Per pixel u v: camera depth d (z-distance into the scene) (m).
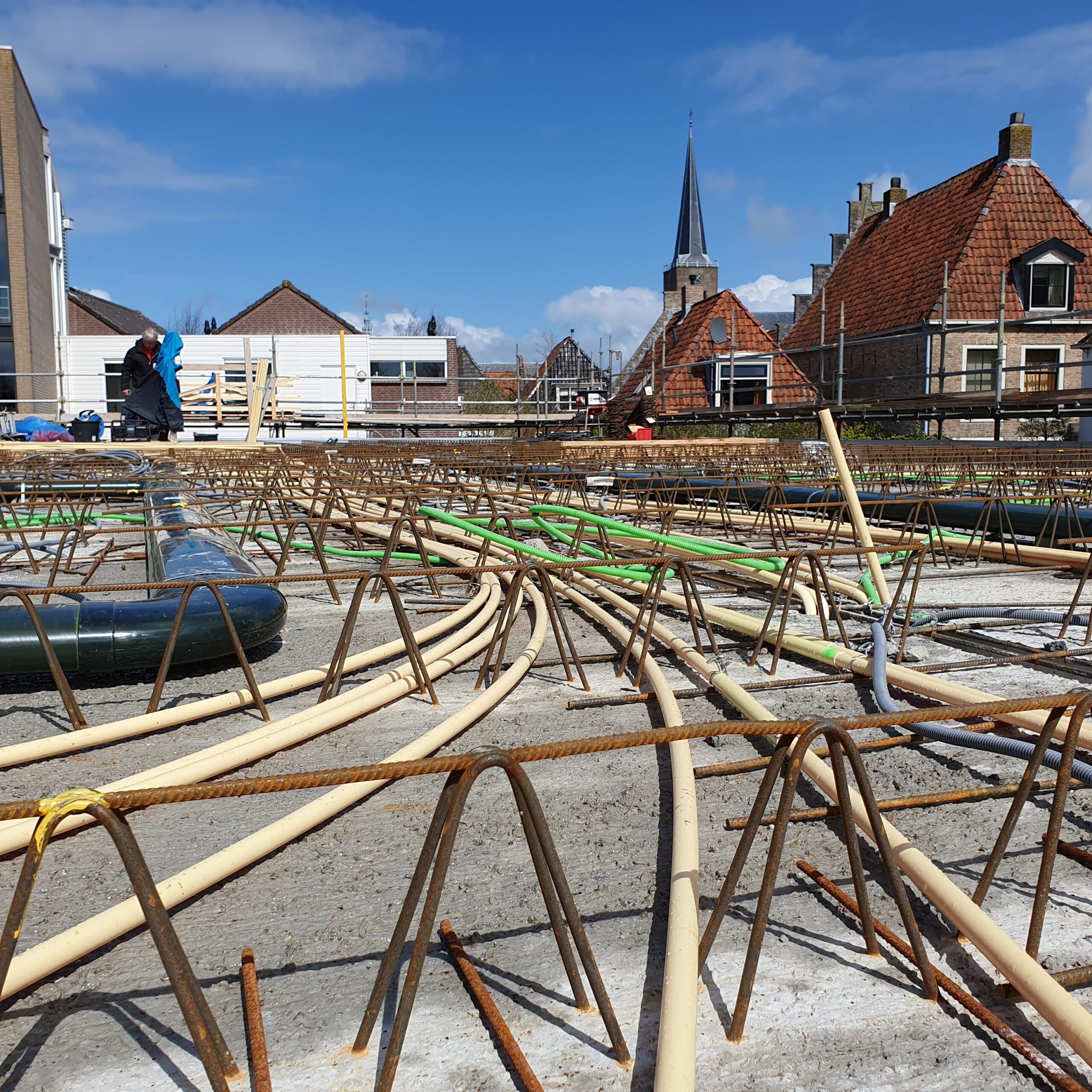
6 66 30.00
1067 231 27.88
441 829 2.02
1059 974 2.36
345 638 4.71
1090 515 9.23
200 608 5.07
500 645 5.79
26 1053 2.23
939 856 3.09
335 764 3.94
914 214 32.47
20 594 4.20
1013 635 5.83
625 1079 2.11
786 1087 2.09
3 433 21.31
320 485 11.18
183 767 3.62
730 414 23.38
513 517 9.48
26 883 1.78
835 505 9.20
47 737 4.21
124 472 12.68
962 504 10.59
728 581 7.75
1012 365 26.67
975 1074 2.13
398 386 41.34
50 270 37.44
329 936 2.69
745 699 4.36
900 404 16.98
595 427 34.91
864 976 2.47
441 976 2.50
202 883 2.82
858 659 4.90
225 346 37.44
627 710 4.59
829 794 3.38
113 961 2.60
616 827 3.32
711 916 2.54
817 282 50.22
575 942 2.36
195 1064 2.19
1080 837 3.22
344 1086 2.10
